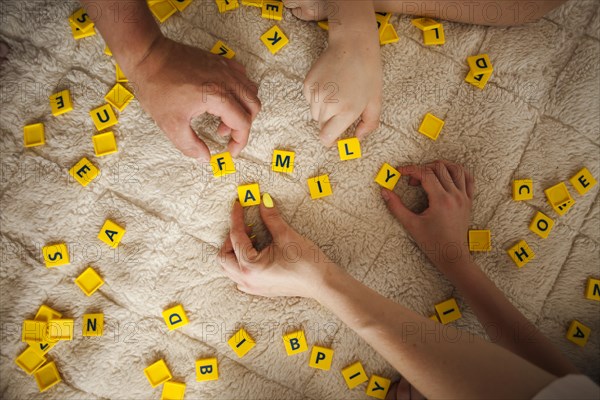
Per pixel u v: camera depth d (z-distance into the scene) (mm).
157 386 494
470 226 516
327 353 501
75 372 489
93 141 496
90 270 491
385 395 504
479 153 520
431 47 521
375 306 433
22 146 495
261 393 500
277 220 489
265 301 503
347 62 457
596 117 525
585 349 514
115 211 498
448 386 359
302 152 508
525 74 525
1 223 490
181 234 501
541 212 520
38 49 498
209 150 490
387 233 512
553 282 518
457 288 490
